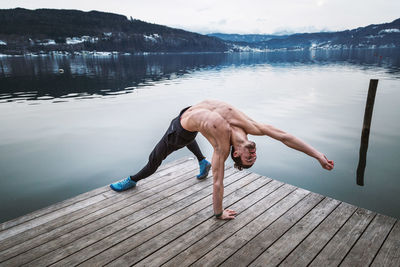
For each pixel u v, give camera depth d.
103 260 1.85
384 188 3.71
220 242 2.02
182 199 2.67
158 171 3.34
